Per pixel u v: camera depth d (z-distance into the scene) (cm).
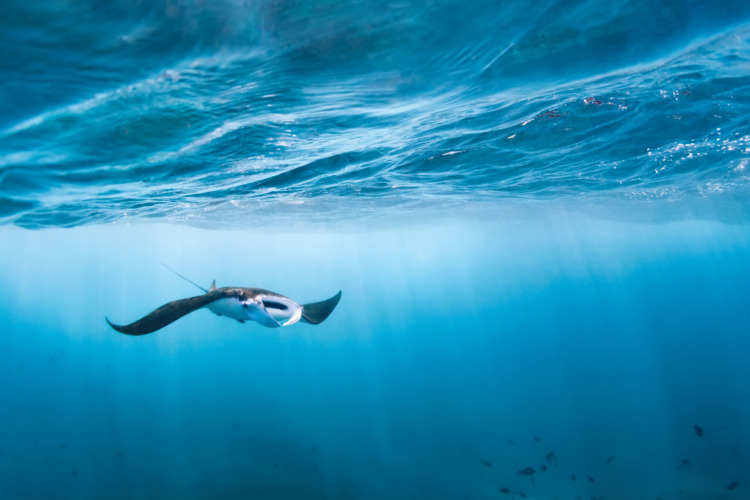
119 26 331
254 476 1608
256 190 1257
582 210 2561
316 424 2312
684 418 2403
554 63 554
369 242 4703
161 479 1648
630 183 1611
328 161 985
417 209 2177
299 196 1488
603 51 534
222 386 3434
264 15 352
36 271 5928
